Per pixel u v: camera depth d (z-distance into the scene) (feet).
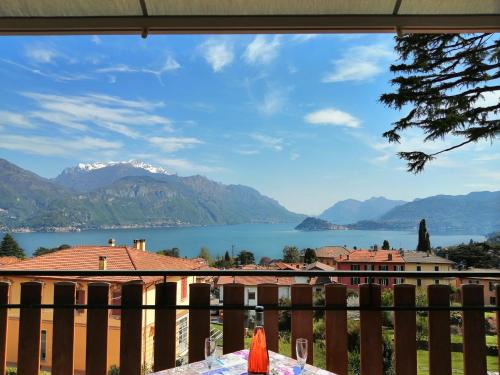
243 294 7.84
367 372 7.73
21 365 7.66
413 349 7.71
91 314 7.77
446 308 7.71
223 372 5.56
